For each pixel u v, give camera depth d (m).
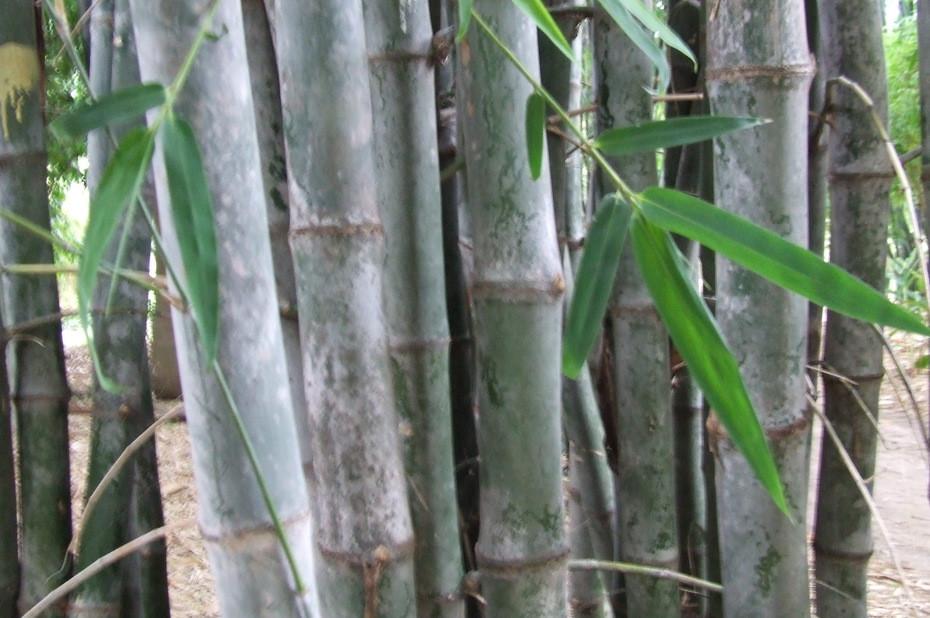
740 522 1.25
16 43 1.34
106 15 1.41
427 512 1.25
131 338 1.46
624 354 1.39
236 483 0.96
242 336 0.95
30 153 1.41
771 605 1.25
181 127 0.82
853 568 1.54
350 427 1.11
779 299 1.19
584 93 2.10
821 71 1.48
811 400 1.25
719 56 1.17
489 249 1.14
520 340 1.14
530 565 1.18
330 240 1.08
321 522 1.15
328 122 1.07
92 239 0.78
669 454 1.41
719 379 0.96
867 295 0.91
